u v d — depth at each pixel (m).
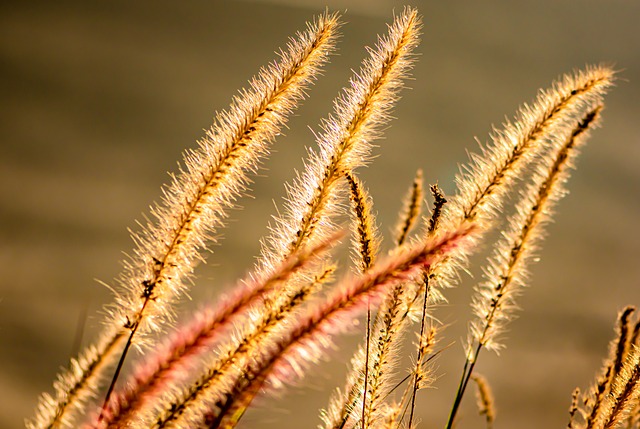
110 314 0.81
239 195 0.82
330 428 0.88
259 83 0.83
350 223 0.87
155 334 0.80
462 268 0.90
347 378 0.89
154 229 0.81
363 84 0.86
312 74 0.84
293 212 0.85
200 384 0.77
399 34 0.87
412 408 0.89
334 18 0.84
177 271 0.81
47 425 0.81
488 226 0.80
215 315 0.75
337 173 0.85
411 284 0.89
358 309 0.75
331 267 0.79
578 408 0.90
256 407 0.75
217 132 0.83
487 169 0.90
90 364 0.82
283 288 0.79
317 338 0.75
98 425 0.75
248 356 0.77
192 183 0.82
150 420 0.76
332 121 0.86
